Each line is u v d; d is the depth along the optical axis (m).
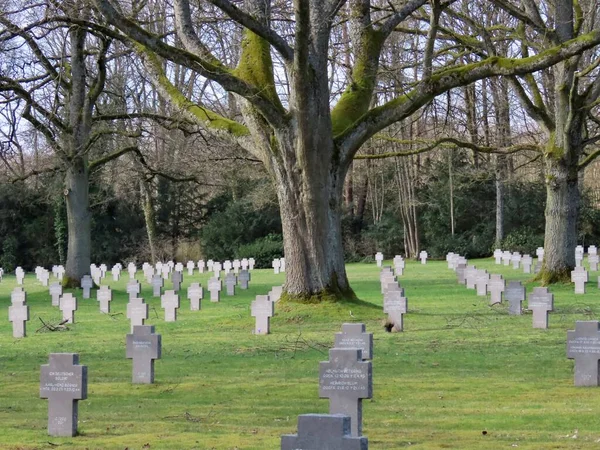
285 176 25.02
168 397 14.42
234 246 68.62
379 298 32.53
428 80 24.00
